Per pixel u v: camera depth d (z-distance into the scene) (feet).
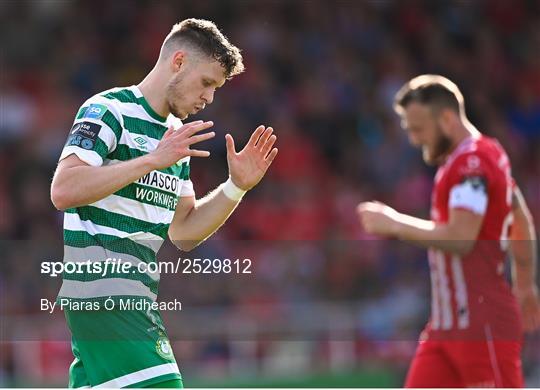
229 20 184.85
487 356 59.21
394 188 166.71
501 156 60.29
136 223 45.57
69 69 171.94
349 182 167.43
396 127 177.27
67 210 45.78
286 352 111.14
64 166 42.68
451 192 58.80
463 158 59.16
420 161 169.27
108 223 45.16
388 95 184.03
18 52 171.22
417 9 196.75
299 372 110.73
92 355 45.70
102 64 174.29
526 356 107.04
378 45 191.11
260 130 49.21
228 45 46.24
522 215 62.23
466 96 190.90
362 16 193.06
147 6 181.98
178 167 47.29
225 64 45.93
